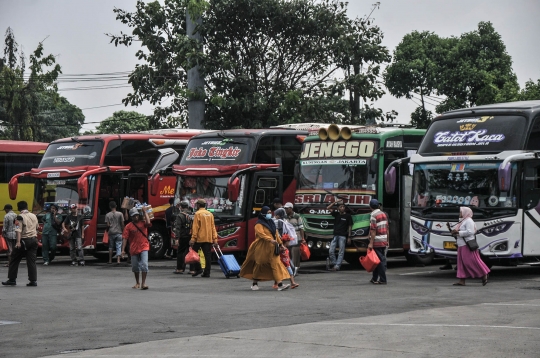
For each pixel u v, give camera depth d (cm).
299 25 3828
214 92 3672
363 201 2186
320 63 3894
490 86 4419
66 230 2528
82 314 1326
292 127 2692
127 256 2511
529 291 1611
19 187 2991
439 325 1128
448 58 4881
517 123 1861
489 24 4869
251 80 3803
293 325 1157
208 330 1130
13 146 2994
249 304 1431
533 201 1866
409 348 948
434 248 1947
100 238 2592
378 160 2186
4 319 1277
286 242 1847
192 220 2169
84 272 2248
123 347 1009
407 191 2269
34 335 1120
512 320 1173
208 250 2030
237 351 956
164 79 3894
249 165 2345
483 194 1877
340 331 1089
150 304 1450
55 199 2630
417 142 2305
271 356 920
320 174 2272
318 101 3759
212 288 1750
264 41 3869
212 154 2430
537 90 4197
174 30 3981
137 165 2714
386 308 1346
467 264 1730
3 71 4631
